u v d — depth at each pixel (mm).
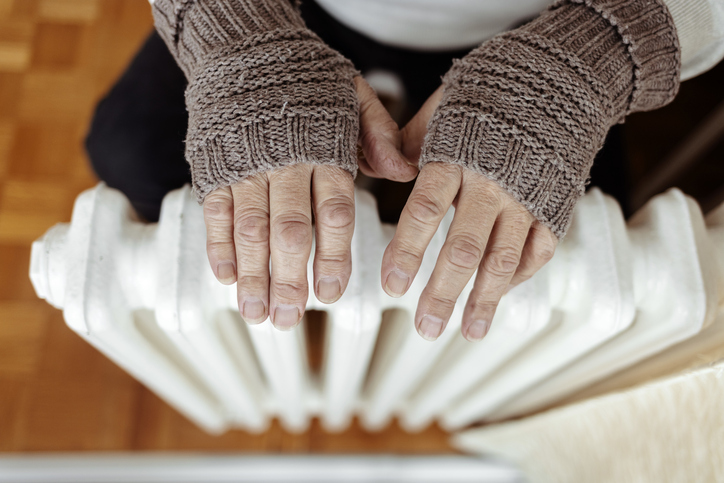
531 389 750
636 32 493
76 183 1123
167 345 655
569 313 561
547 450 759
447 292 467
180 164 676
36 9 1200
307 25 667
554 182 471
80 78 1175
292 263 462
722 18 529
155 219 763
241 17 495
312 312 985
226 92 472
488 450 994
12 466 1009
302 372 736
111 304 521
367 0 628
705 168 960
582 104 476
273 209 466
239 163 463
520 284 527
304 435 1087
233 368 649
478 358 616
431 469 1077
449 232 471
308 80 474
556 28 492
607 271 527
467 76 485
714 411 472
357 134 486
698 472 498
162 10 522
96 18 1206
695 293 524
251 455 1063
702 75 1049
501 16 621
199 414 834
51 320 1064
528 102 470
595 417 614
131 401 1062
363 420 1060
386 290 471
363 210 540
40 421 1035
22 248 1083
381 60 678
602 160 657
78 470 1023
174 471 1045
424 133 524
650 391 524
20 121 1145
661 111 1048
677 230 539
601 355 605
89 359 1064
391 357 691
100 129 679
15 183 1113
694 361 534
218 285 521
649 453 549
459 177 474
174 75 674
